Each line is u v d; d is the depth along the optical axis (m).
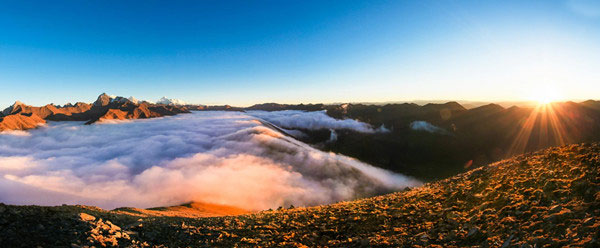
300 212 19.84
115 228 14.20
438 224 12.88
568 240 7.93
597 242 7.24
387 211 16.69
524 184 13.62
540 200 11.21
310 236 14.46
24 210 14.02
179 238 14.61
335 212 18.33
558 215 9.30
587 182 10.66
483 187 16.20
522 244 8.63
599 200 9.24
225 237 14.95
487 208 12.65
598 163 12.20
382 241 12.05
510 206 11.59
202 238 14.78
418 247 10.79
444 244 10.69
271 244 13.70
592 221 8.27
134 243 13.05
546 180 12.88
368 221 15.43
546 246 8.08
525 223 9.88
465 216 12.96
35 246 10.96
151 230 15.27
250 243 13.98
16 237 11.31
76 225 13.35
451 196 16.59
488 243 9.67
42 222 13.04
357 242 12.55
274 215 19.62
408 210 16.06
